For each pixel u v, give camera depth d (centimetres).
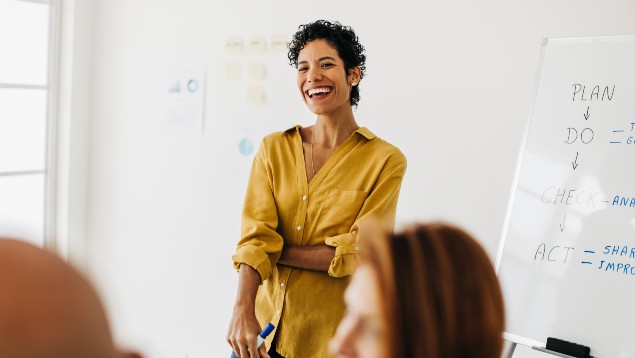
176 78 363
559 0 249
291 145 221
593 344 201
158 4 369
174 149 367
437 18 278
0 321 35
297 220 213
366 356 56
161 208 375
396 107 289
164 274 375
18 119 397
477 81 268
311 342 206
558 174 216
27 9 390
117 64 388
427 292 56
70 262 40
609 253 203
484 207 267
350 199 209
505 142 262
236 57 340
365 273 58
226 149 347
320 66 215
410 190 286
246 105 338
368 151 214
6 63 394
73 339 37
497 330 57
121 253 392
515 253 221
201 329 362
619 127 206
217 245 354
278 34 326
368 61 296
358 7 299
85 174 404
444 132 277
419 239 59
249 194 220
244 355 196
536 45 254
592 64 213
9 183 400
